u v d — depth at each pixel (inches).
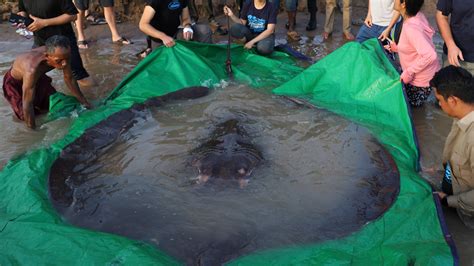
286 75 246.8
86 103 211.8
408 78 197.3
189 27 268.7
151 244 114.2
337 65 217.9
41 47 193.9
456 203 130.9
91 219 124.9
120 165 154.6
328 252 111.8
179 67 229.3
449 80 127.3
